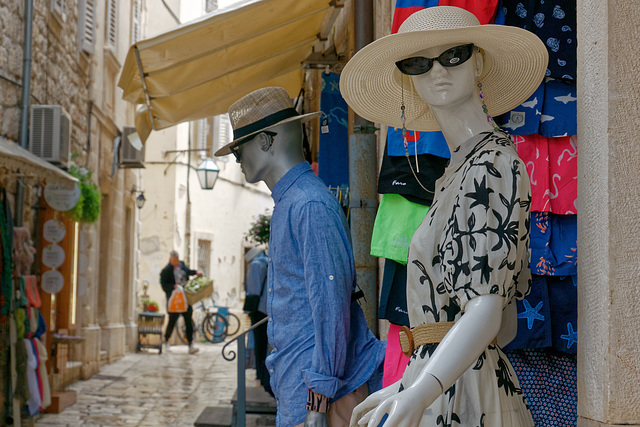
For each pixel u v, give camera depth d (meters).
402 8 2.59
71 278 9.55
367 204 3.44
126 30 14.38
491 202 1.65
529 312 2.40
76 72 10.60
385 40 1.84
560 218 2.48
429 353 1.75
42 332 7.19
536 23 2.47
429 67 1.85
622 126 1.64
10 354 6.50
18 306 6.65
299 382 2.50
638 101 1.64
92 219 9.17
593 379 1.69
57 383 8.49
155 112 5.75
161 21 18.75
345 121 5.28
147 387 10.05
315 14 4.95
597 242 1.68
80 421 7.45
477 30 1.79
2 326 6.46
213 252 21.81
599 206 1.68
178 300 15.27
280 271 2.60
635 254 1.62
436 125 2.31
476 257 1.62
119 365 12.81
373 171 3.46
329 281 2.44
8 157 6.02
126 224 15.55
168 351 16.16
